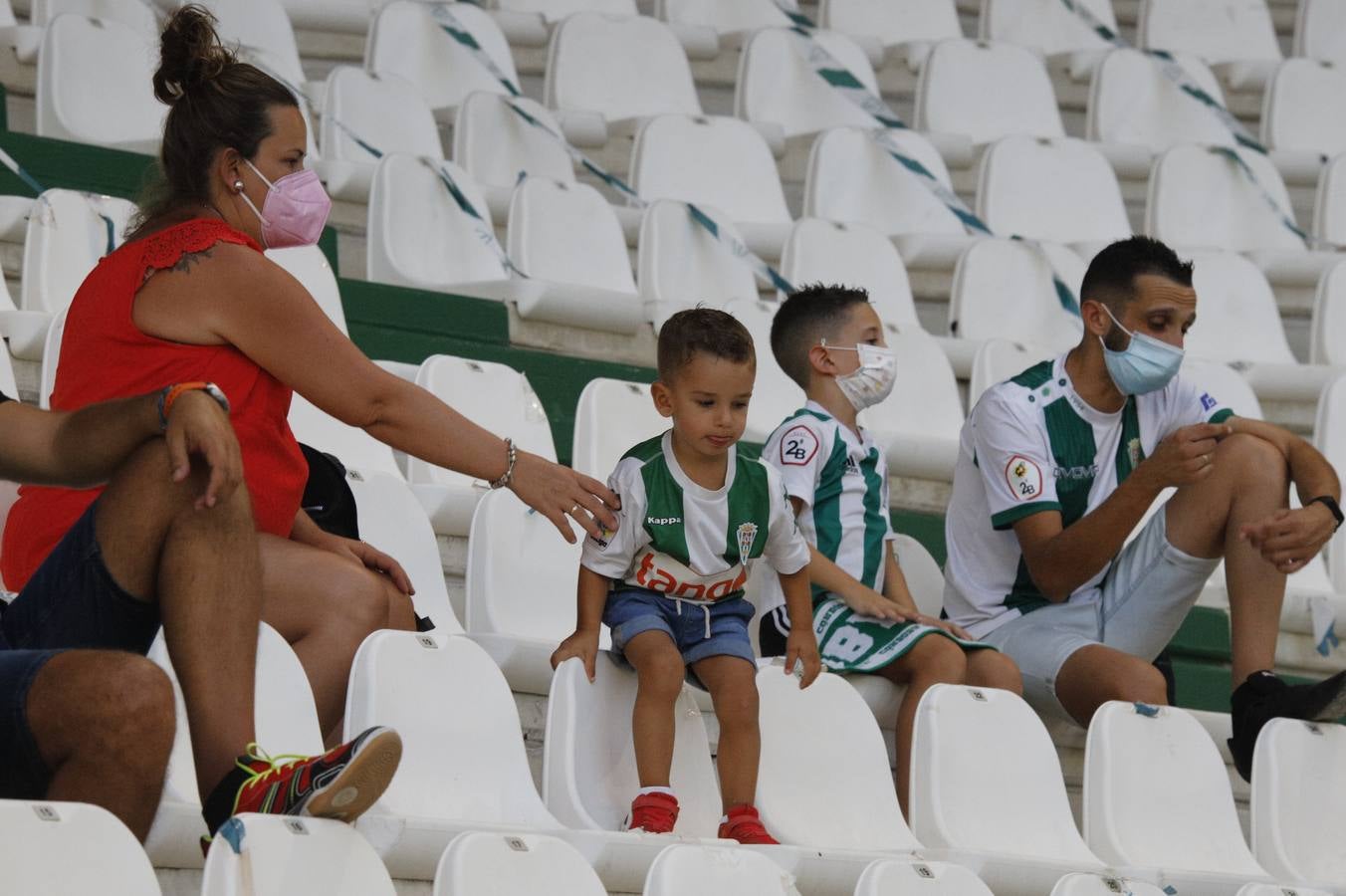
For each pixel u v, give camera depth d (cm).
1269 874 1201
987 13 2675
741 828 1034
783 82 2359
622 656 1068
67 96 1686
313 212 991
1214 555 1324
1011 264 1986
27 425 798
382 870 772
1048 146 2259
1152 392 1377
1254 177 2300
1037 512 1337
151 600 801
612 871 944
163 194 996
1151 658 1361
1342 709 1220
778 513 1098
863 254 1938
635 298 1692
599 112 2231
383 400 973
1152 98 2498
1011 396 1370
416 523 1216
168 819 805
